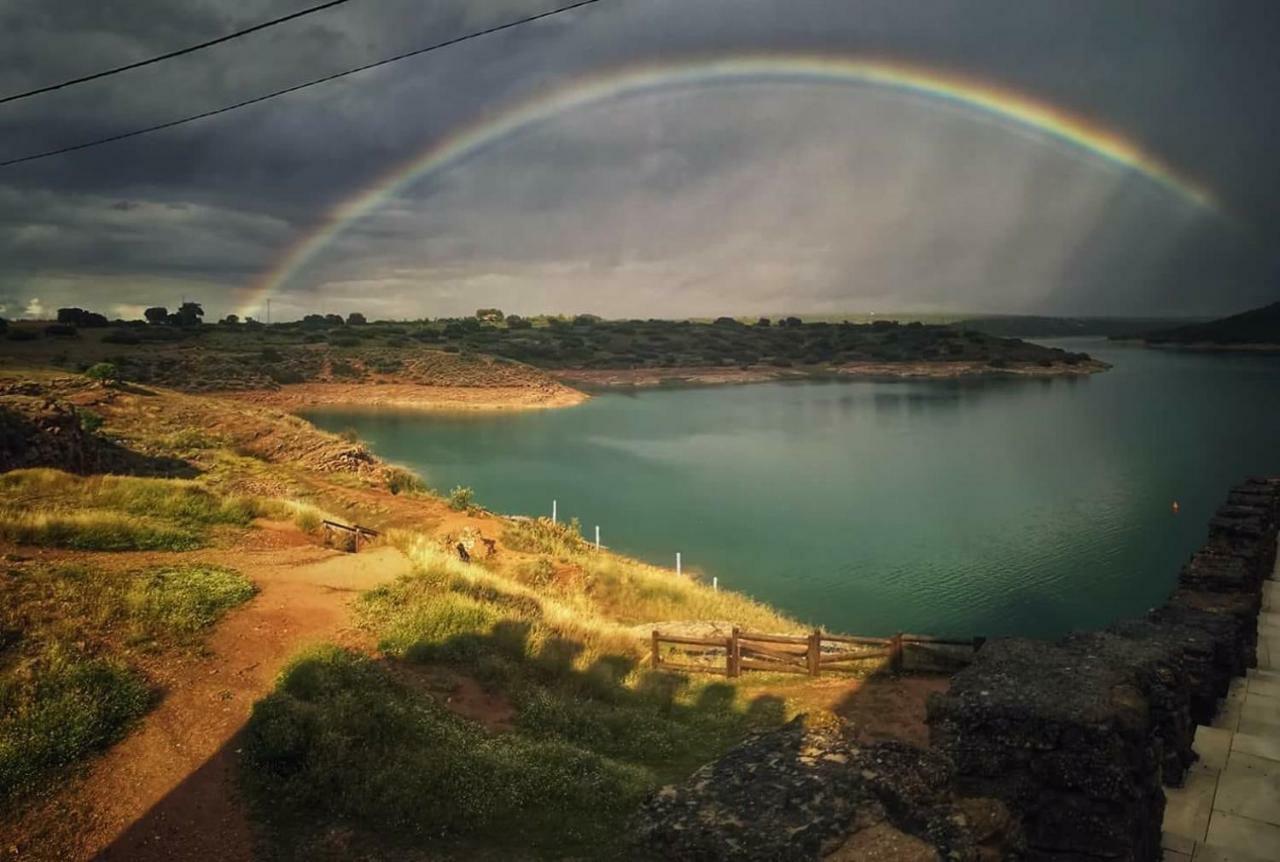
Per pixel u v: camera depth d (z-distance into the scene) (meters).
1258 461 72.19
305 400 116.25
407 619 13.00
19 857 6.69
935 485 63.47
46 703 8.72
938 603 33.00
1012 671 6.22
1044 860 5.39
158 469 35.00
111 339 128.12
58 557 14.03
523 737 9.73
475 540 25.20
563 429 100.31
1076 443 86.38
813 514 52.47
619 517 51.25
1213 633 9.62
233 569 14.66
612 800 7.89
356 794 7.69
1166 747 7.13
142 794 7.70
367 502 33.50
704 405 132.75
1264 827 6.49
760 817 4.91
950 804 5.06
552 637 13.88
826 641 15.33
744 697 12.63
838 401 140.00
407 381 129.62
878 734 10.41
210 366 120.00
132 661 10.19
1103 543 43.44
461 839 7.11
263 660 10.88
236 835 7.16
